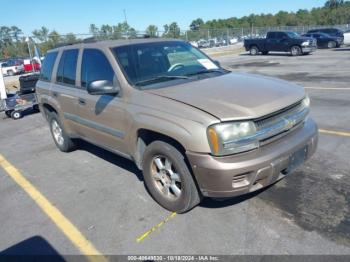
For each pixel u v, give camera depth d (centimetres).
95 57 438
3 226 367
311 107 731
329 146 496
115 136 410
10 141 701
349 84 979
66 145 568
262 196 370
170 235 322
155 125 334
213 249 296
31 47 1630
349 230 303
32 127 803
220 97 329
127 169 485
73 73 489
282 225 318
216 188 301
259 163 296
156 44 450
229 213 345
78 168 509
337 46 2647
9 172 523
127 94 377
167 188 360
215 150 294
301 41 2209
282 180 401
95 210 381
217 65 471
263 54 2512
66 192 433
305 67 1493
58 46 573
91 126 456
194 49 487
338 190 370
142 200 391
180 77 400
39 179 484
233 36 3966
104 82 382
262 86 364
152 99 349
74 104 481
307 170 422
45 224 363
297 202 353
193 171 310
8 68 2633
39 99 596
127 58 408
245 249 292
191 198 334
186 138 305
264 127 308
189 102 324
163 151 339
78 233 341
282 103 324
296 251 283
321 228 309
